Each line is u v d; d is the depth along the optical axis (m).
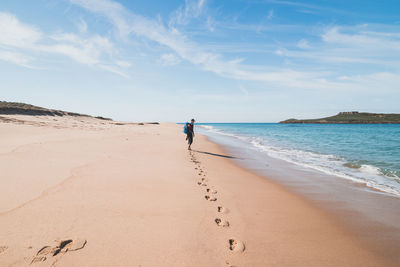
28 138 9.97
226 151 12.84
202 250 2.62
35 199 3.62
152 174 5.81
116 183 4.79
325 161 10.33
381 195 5.41
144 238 2.75
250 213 3.95
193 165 7.68
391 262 2.71
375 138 25.50
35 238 2.55
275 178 6.94
